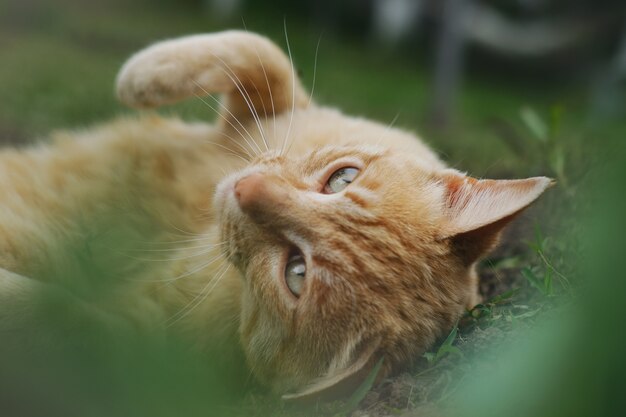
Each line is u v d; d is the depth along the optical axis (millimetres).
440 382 283
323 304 308
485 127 1149
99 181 409
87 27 1705
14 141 729
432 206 326
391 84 1635
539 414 114
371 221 312
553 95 1748
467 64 1875
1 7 1661
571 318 114
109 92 948
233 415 220
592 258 112
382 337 309
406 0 1988
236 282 360
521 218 420
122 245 354
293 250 313
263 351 333
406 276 315
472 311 333
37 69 1185
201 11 2104
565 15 1832
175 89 396
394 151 345
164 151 418
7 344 174
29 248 370
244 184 311
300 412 299
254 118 416
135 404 137
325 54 1843
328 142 371
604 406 111
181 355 189
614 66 1609
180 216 399
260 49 406
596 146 519
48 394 129
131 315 347
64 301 241
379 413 280
